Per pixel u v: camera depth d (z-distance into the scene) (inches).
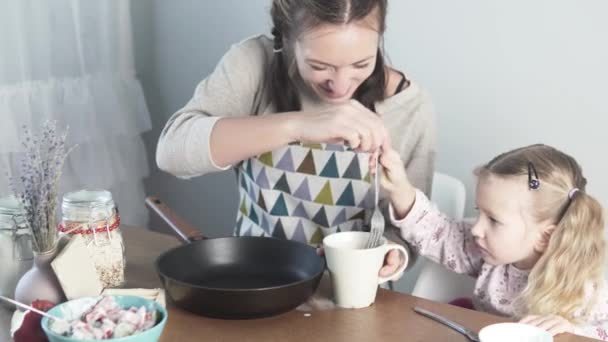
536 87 80.0
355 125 47.4
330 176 58.6
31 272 44.7
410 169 60.1
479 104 83.5
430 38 85.0
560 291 54.8
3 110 81.8
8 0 81.4
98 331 38.2
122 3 98.6
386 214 59.9
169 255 48.5
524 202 56.3
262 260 51.3
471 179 85.4
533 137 81.3
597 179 78.5
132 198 102.6
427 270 62.9
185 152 52.2
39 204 43.3
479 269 61.2
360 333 43.3
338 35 48.2
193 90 106.4
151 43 108.0
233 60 59.4
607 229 75.6
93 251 48.2
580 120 78.3
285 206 60.2
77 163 92.9
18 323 41.6
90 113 93.5
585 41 76.6
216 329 43.6
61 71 90.3
